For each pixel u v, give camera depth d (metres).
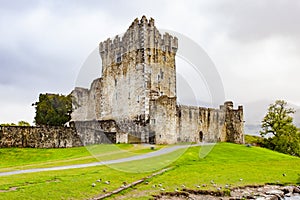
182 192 16.86
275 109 58.94
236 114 57.53
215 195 17.30
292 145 56.31
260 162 30.64
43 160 28.27
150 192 16.31
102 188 15.97
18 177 17.28
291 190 19.66
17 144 33.84
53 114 48.97
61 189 14.98
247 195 17.66
